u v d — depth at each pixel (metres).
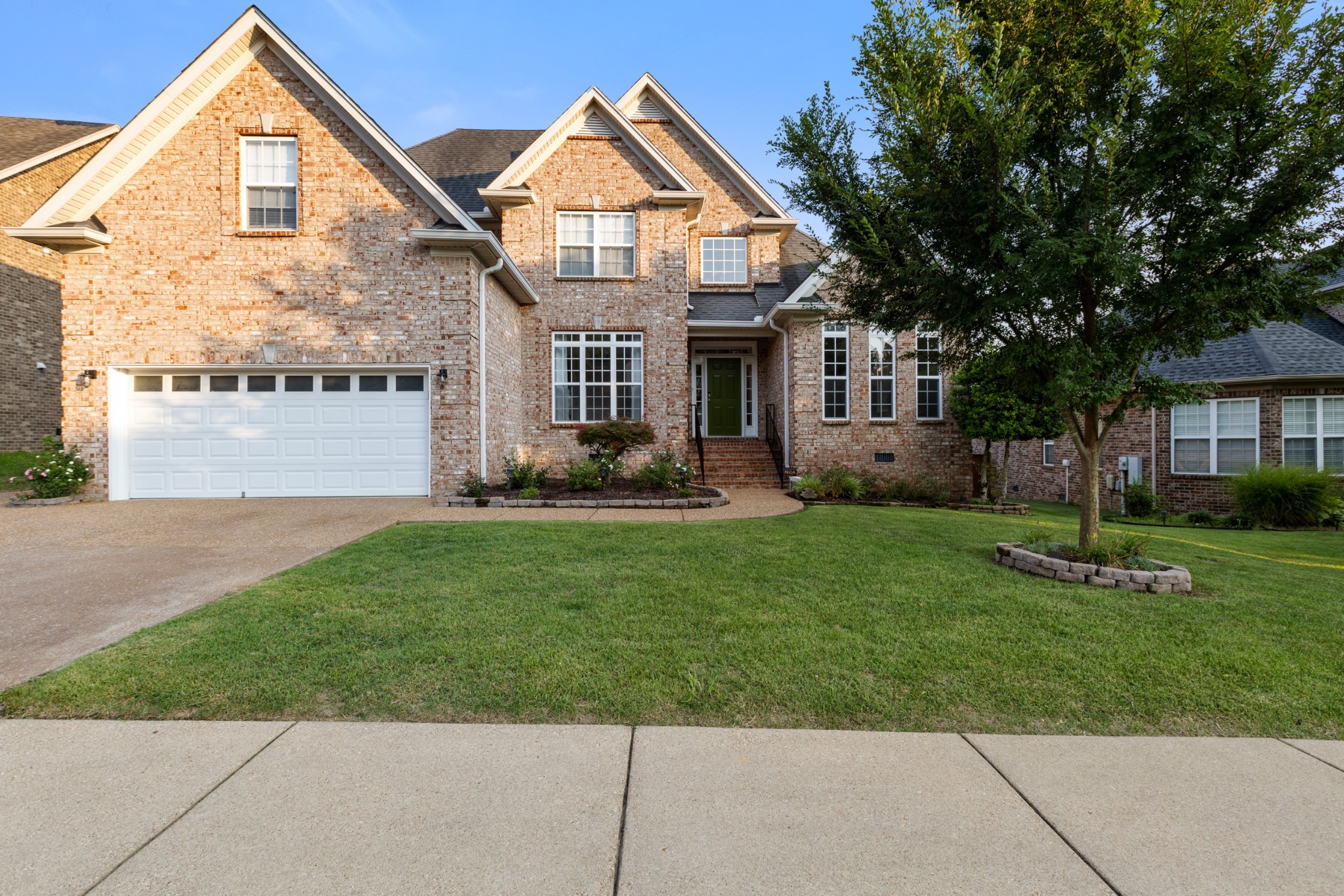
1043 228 5.46
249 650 4.03
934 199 6.09
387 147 11.12
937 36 5.71
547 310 14.54
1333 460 14.45
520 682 3.64
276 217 11.38
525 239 14.54
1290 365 14.77
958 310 6.32
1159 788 2.74
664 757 2.93
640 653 4.03
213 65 11.05
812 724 3.28
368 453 11.49
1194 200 5.59
